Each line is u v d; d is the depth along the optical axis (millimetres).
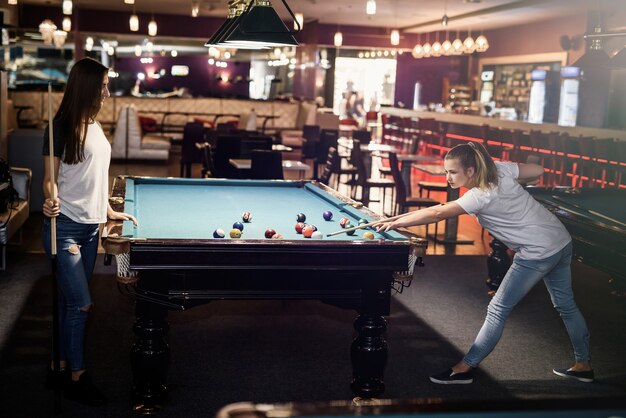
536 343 4684
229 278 3371
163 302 3346
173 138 14781
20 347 4227
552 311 5410
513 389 3910
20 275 5766
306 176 13320
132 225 3564
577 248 4582
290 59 21438
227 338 4562
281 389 3781
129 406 3492
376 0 13992
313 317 5055
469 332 4840
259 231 3834
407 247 3428
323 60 19016
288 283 3436
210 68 24203
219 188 5488
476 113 16891
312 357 4273
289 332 4719
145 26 18500
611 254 4281
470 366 3947
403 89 21766
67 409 3432
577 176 10992
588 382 4055
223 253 3264
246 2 4797
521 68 17484
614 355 4520
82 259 3611
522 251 3852
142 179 5535
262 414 1628
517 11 14172
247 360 4191
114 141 13984
